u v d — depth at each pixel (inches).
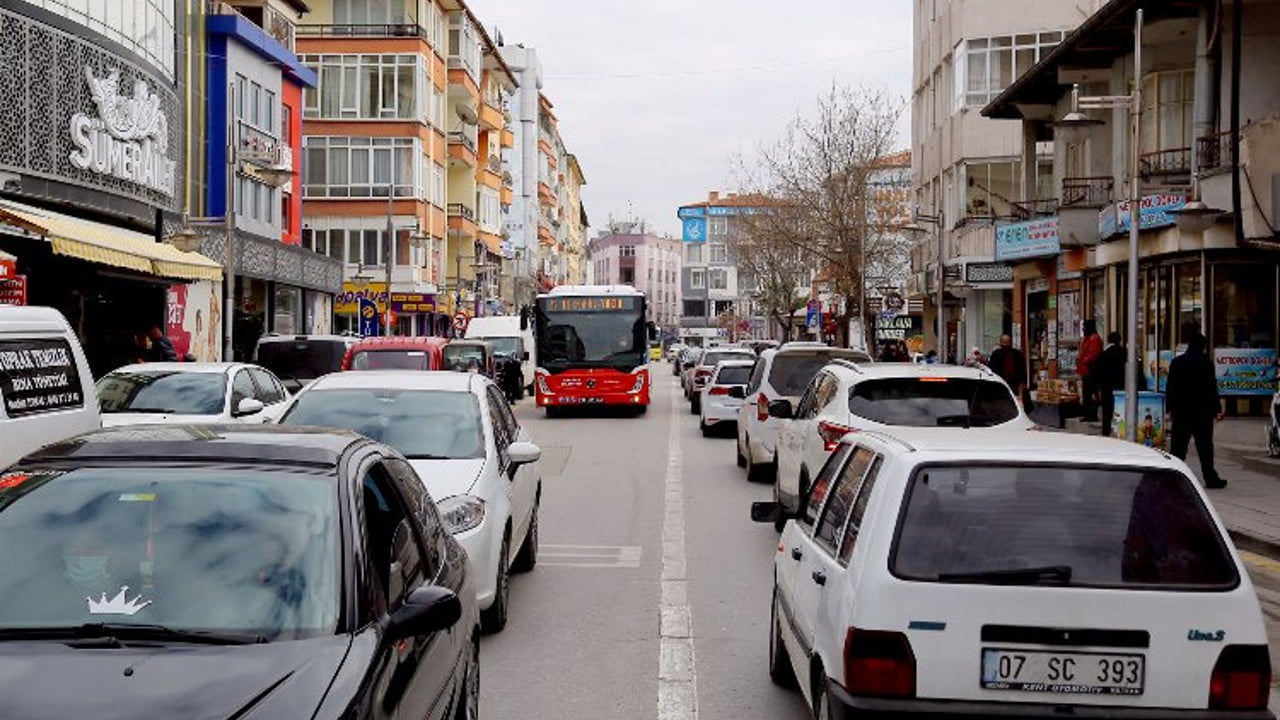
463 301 2527.1
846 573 211.9
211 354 1321.4
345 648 166.2
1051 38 1549.0
